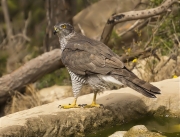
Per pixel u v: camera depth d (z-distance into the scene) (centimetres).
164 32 1455
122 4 1812
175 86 1044
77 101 998
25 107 1333
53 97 1371
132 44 1480
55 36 1636
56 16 1638
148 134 862
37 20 2414
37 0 2497
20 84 1366
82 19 1930
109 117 934
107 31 1345
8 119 846
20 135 799
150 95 826
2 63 1852
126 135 865
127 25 1727
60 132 861
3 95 1355
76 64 950
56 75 1579
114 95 1009
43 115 867
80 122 886
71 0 1664
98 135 908
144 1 1658
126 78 868
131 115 968
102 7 1969
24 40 2083
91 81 941
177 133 904
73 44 991
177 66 1349
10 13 2444
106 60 912
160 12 1292
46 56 1395
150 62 1366
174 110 984
